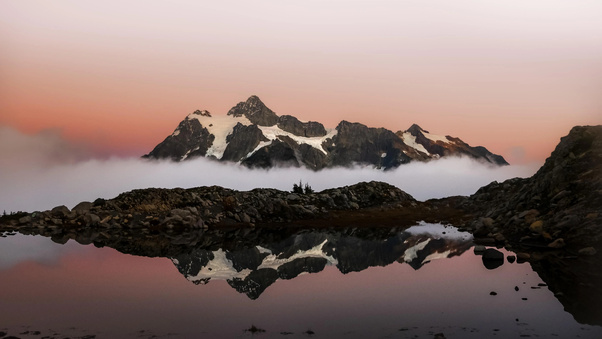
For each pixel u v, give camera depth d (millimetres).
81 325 9430
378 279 14445
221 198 37156
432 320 9594
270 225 34031
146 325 9430
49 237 26453
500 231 23906
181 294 12508
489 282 13367
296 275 15391
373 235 28031
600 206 19234
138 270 16297
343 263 17891
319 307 10930
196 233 29438
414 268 16266
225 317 10070
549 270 14781
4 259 18469
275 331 9000
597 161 22469
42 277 14891
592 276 13695
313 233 29531
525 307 10461
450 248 21141
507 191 36438
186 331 9016
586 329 8781
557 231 19391
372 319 9781
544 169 25969
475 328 8961
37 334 8781
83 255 19656
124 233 28922
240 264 17797
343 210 40594
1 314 10328
